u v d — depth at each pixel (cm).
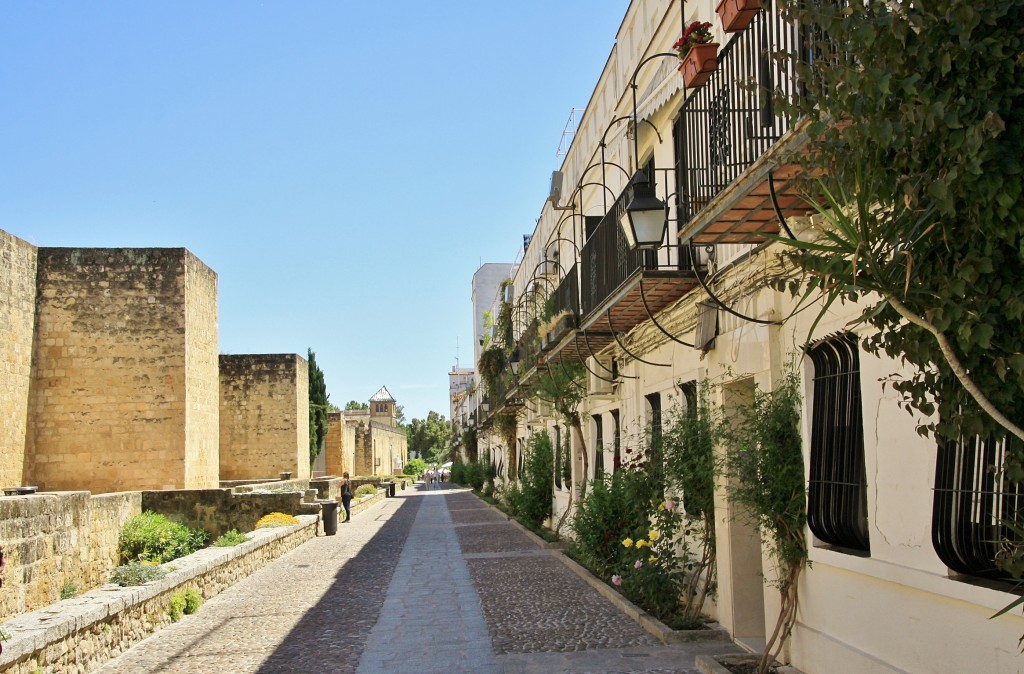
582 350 1476
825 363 652
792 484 673
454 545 1920
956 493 471
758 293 745
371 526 2617
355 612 1099
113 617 874
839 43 341
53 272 2397
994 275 298
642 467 1068
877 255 325
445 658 820
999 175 281
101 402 2392
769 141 588
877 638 558
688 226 685
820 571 644
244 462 3728
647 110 1070
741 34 657
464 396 6556
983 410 309
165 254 2456
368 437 6550
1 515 1116
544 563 1512
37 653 698
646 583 941
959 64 291
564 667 762
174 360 2439
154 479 2398
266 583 1405
